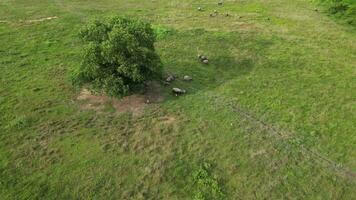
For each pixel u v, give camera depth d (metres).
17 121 21.02
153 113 22.25
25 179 17.94
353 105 23.89
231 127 21.53
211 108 22.92
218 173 18.77
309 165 19.42
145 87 23.83
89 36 22.48
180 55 28.30
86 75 21.61
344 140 21.08
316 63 28.31
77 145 19.91
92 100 23.09
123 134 20.70
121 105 22.77
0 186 17.53
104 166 18.80
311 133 21.47
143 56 21.14
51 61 26.77
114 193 17.58
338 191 18.17
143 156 19.45
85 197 17.33
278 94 24.58
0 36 29.83
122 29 21.48
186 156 19.58
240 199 17.62
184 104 23.12
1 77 24.72
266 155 19.86
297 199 17.73
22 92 23.47
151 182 18.16
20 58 26.95
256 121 22.12
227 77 26.14
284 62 28.20
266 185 18.30
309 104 23.78
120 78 21.17
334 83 26.02
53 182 17.88
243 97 24.09
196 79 25.64
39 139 20.12
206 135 20.91
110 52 20.59
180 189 17.92
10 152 19.27
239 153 19.92
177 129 21.19
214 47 29.77
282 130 21.58
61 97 23.23
